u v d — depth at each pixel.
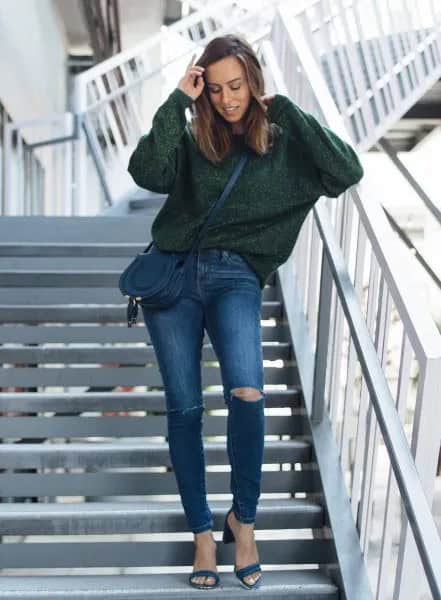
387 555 1.83
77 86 5.53
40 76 7.93
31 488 2.29
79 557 2.07
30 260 3.57
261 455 1.82
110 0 8.51
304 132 1.82
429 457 1.48
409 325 1.55
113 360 2.82
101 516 2.10
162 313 1.90
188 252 1.91
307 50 3.15
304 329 2.79
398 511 4.57
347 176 1.84
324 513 2.14
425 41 5.66
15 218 3.92
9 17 6.20
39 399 2.55
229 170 1.85
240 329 1.82
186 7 8.76
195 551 1.93
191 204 1.89
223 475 2.34
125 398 2.56
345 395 2.27
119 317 3.08
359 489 2.14
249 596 1.88
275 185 1.86
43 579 1.97
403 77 5.53
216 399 2.57
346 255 2.42
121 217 3.94
